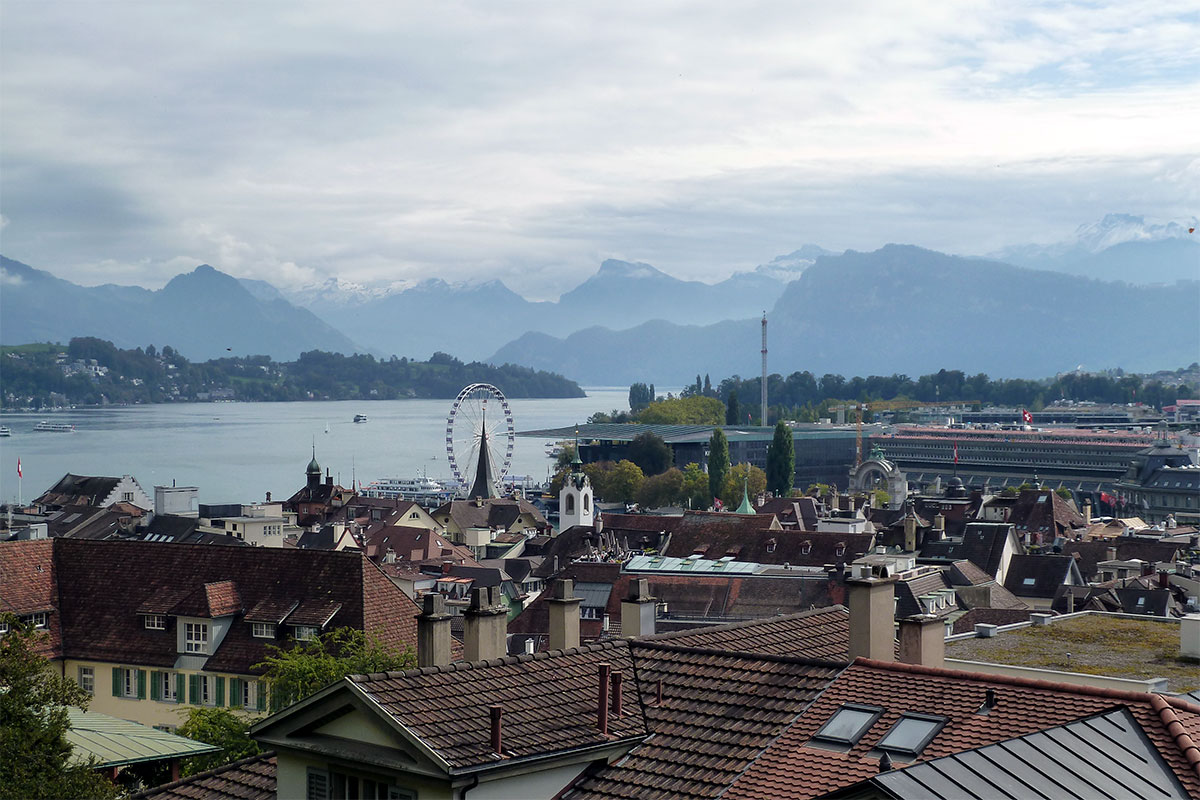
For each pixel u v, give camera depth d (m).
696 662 41.75
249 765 43.03
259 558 100.94
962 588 153.50
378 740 36.19
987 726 35.31
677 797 35.66
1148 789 31.81
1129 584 159.50
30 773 48.38
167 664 98.12
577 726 37.84
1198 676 62.12
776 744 36.75
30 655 53.03
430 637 42.88
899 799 29.91
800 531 196.38
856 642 41.78
